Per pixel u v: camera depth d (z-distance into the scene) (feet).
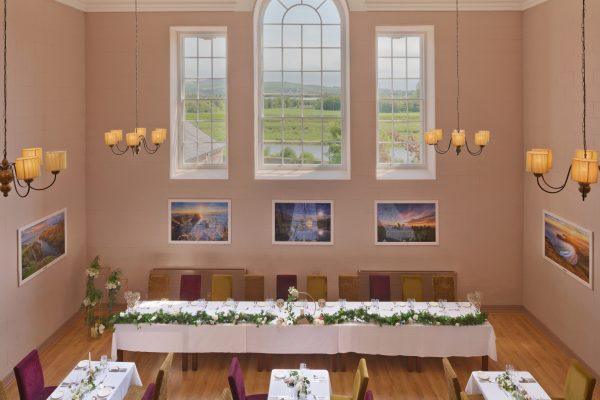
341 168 38.91
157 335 29.19
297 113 38.88
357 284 35.42
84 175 37.96
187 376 29.37
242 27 37.27
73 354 32.01
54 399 21.74
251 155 37.91
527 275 37.55
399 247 38.32
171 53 37.63
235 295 38.11
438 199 38.06
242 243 38.42
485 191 37.96
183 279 35.96
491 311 38.47
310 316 29.25
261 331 29.12
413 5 36.86
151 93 37.70
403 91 38.63
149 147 38.01
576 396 22.25
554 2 32.32
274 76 38.65
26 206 29.96
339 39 38.45
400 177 38.01
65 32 34.53
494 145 37.68
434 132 32.45
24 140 29.45
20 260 29.25
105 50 37.50
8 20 27.73
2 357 27.81
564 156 31.40
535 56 35.17
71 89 35.55
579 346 30.27
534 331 35.37
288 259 38.45
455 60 37.37
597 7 27.37
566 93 30.94
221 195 38.22
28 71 29.81
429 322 29.01
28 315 30.50
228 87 37.55
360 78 37.40
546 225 34.19
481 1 36.78
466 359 31.42
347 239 38.29
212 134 38.93
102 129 37.91
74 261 36.60
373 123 37.60
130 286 38.60
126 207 38.32
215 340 29.17
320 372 23.86
